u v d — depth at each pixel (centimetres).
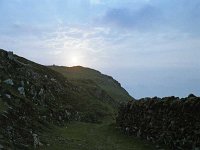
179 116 3175
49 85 7019
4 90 3656
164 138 3334
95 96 10938
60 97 7019
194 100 3019
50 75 8394
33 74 6425
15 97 3775
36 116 4028
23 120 3291
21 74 5447
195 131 2870
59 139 3394
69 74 17488
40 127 3684
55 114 5112
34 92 5044
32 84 5288
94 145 3394
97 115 7469
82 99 8369
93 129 4797
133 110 4256
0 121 2656
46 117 4497
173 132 3191
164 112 3481
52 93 6594
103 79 18200
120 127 4544
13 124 2852
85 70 19862
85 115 6962
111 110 8644
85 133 4300
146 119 3828
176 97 3519
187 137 2953
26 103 3972
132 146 3519
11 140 2458
